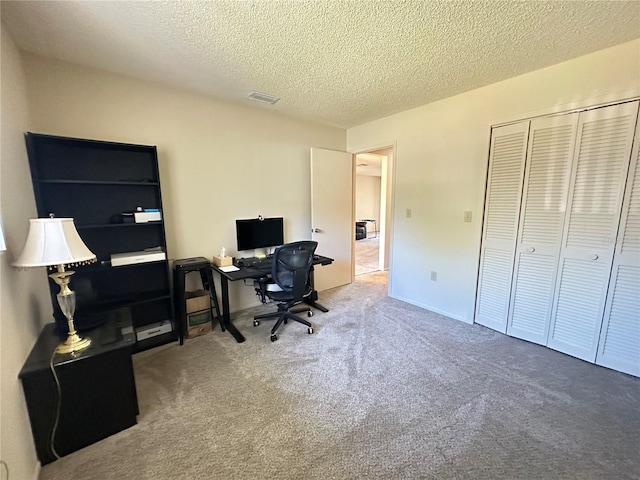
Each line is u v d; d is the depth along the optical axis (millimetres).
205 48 1884
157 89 2479
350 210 4180
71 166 2150
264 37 1755
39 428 1324
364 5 1458
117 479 1265
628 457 1346
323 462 1335
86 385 1425
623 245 1942
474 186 2707
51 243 1347
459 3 1439
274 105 3051
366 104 3012
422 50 1912
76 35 1722
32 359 1383
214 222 2955
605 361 2078
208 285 2799
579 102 2033
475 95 2611
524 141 2334
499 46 1862
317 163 3662
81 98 2146
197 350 2379
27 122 1882
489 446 1415
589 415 1611
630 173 1876
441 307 3119
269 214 3395
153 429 1543
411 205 3297
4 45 1572
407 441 1450
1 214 1293
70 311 1511
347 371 2064
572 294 2197
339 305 3398
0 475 993
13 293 1327
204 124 2781
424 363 2158
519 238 2445
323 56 1987
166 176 2602
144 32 1699
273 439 1471
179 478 1265
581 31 1688
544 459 1341
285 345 2449
